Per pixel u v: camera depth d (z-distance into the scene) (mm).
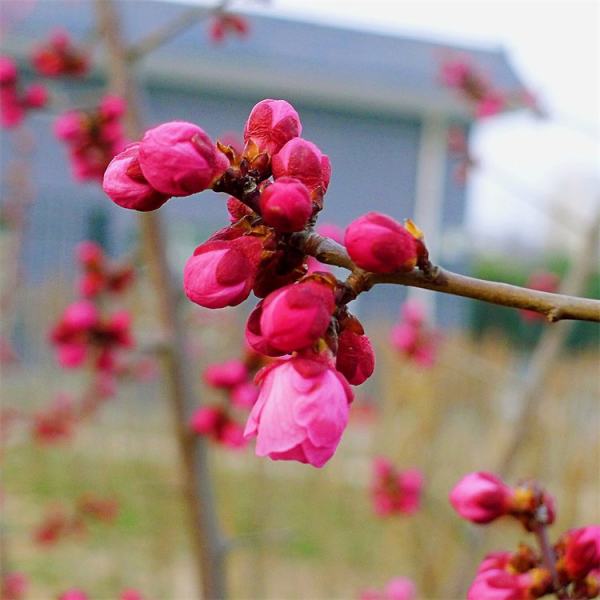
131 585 8055
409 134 17719
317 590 8234
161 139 1417
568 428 7660
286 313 1413
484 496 2098
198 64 16344
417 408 8797
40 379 12258
